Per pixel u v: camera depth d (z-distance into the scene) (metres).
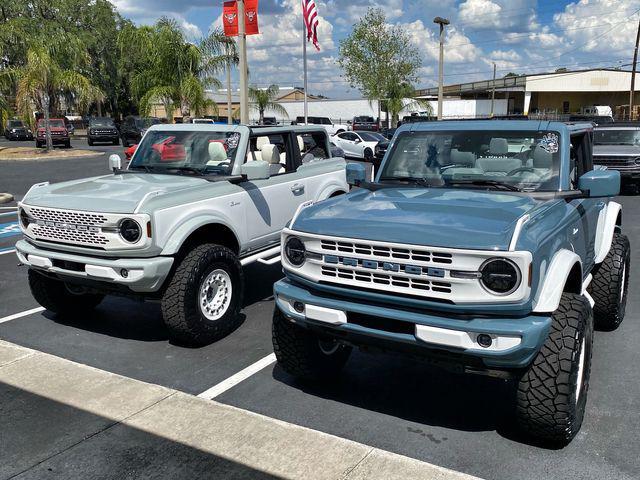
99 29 55.53
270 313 6.60
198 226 5.58
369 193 4.76
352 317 3.82
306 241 3.97
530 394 3.61
